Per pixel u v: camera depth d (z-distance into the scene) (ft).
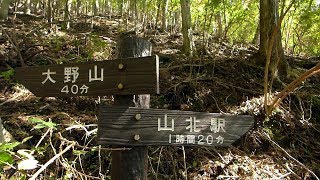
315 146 16.34
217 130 7.30
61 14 51.49
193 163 13.53
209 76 19.47
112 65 6.60
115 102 6.76
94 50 21.57
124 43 6.81
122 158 6.59
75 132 13.50
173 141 6.81
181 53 24.59
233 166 13.55
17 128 13.84
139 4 47.16
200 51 24.71
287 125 16.71
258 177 13.11
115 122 6.31
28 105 16.11
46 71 7.12
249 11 35.96
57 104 16.39
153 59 6.25
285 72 20.93
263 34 21.42
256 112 16.60
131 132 6.43
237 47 28.50
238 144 15.28
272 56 20.74
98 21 44.91
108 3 64.54
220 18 36.60
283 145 15.93
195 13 39.86
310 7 30.07
